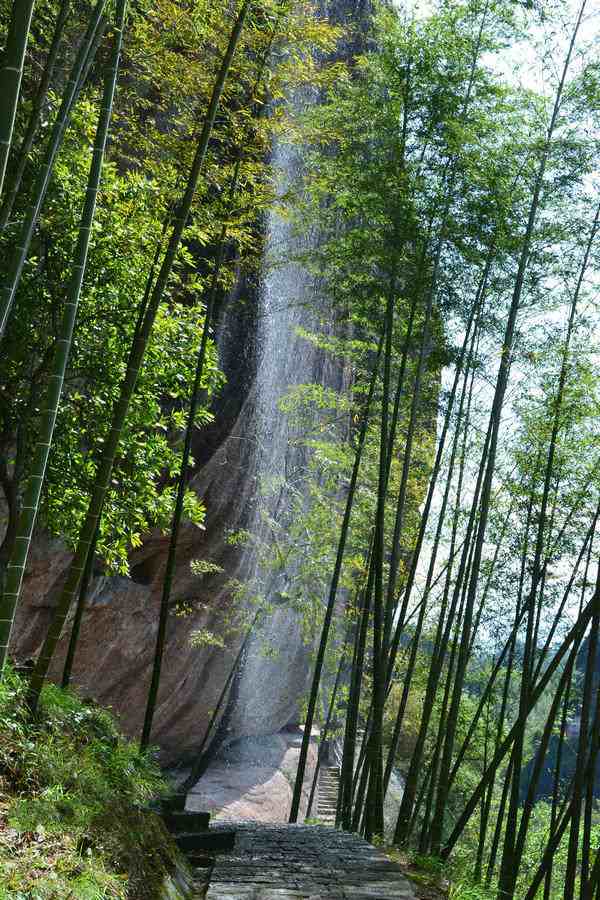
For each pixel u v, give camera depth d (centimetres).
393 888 539
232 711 1856
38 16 653
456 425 1047
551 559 928
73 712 550
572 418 863
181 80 759
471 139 855
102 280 736
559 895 1193
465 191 874
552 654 2281
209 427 1282
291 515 1536
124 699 1475
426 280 904
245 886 507
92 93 739
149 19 725
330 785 2056
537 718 2291
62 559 1116
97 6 501
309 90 1128
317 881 538
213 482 1325
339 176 920
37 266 706
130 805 493
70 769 454
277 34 768
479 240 881
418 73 884
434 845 861
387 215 880
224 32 750
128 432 765
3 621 415
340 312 1370
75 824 404
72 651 717
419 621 1102
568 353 873
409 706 1992
